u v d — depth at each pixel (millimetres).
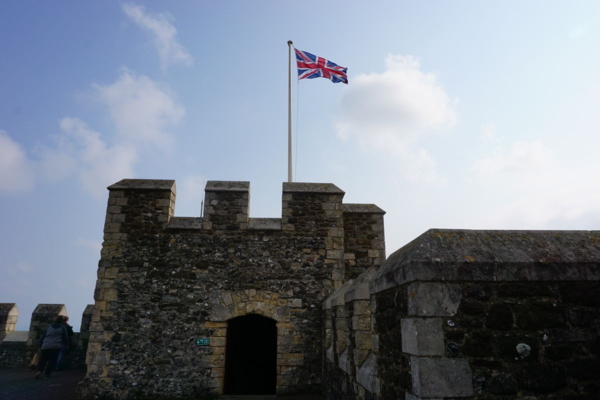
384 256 10797
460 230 3369
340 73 13648
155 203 9766
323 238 9875
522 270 3031
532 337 2939
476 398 2814
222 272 9477
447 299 2973
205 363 8891
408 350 3082
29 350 12508
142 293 9227
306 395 8766
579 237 3324
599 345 2947
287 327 9242
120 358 8836
